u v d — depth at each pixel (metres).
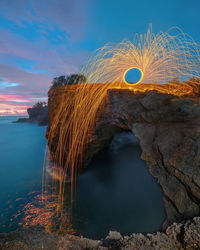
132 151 14.54
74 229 6.91
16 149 24.53
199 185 3.45
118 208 8.27
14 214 8.16
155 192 9.40
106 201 9.02
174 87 8.63
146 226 6.83
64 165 14.09
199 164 3.64
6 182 12.07
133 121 6.93
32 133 44.06
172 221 4.11
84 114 11.64
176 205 3.99
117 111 8.41
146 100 6.69
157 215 7.46
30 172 14.22
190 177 3.66
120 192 9.82
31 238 2.43
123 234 6.53
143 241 2.27
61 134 13.87
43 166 15.81
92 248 2.29
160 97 6.36
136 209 8.09
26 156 20.20
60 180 12.19
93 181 11.49
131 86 9.90
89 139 11.50
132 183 10.65
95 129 11.07
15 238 2.44
